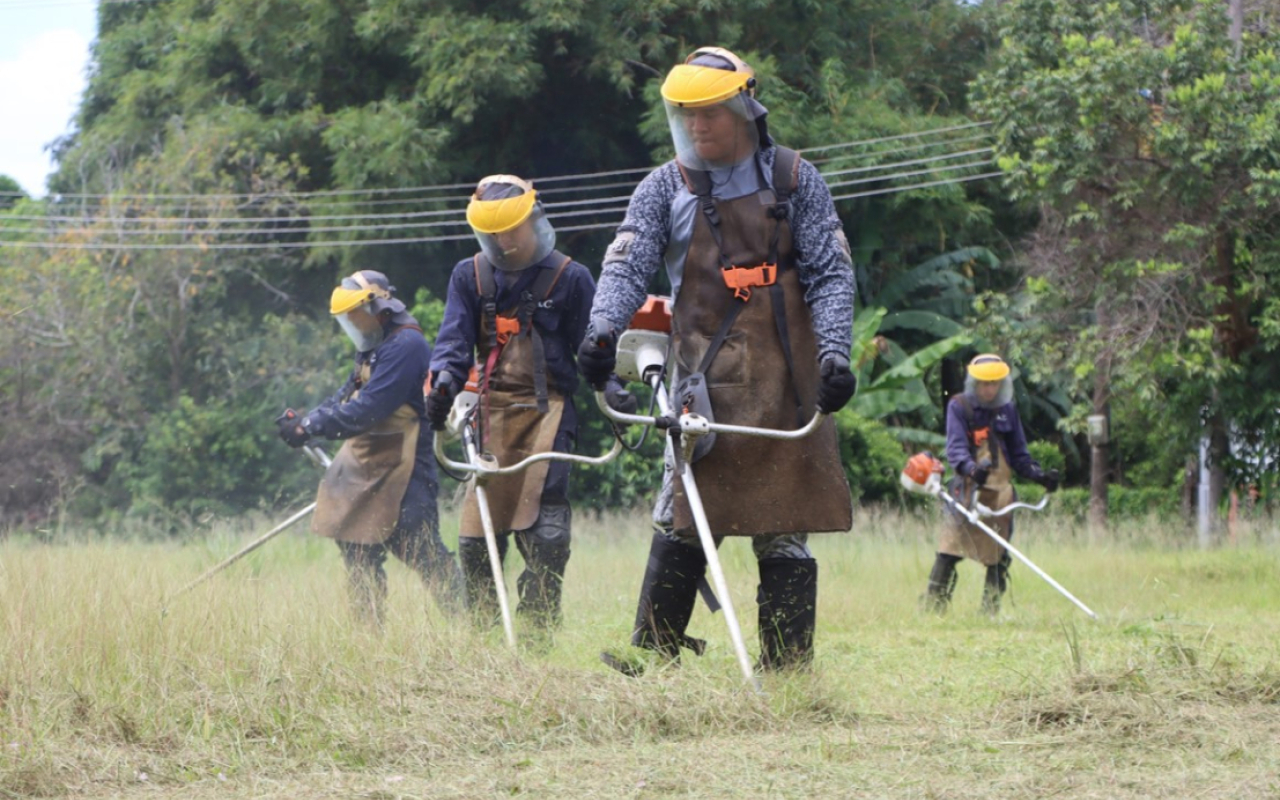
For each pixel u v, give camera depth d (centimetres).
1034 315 3384
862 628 1647
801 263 952
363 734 791
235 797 691
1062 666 1073
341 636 980
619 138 4772
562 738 795
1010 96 3153
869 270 4931
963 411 1894
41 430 4397
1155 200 3069
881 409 4394
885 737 782
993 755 741
